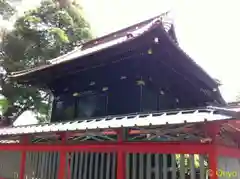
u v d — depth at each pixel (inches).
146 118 239.0
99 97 403.2
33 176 349.1
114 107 376.2
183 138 223.6
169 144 225.0
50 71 410.9
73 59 360.8
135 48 322.0
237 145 275.3
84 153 300.0
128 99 362.6
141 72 357.1
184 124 197.5
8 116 780.0
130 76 367.9
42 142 351.6
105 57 349.4
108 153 276.7
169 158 236.5
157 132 235.8
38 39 771.4
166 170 225.6
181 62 365.4
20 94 768.3
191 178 211.2
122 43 308.7
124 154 256.1
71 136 314.2
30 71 426.3
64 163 307.7
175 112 234.1
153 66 359.6
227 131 231.5
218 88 469.1
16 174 381.1
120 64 366.9
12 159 400.2
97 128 247.8
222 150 220.4
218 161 209.3
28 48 769.6
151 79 371.6
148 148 237.3
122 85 376.8
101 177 274.8
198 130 206.2
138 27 482.9
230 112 179.8
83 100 426.9
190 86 470.6
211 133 199.8
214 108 211.2
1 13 775.1
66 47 821.9
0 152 435.8
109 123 254.1
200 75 411.5
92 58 353.7
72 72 413.4
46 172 330.0
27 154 371.6
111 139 278.5
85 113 415.5
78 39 838.5
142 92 356.2
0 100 752.3
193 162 212.1
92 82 412.2
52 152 332.2
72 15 851.4
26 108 820.6
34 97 789.2
